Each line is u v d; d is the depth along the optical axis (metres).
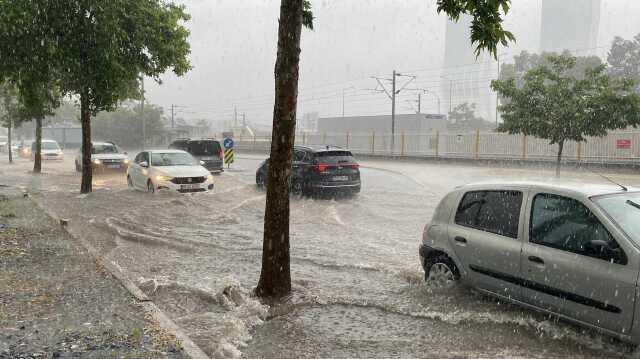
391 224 11.18
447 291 5.92
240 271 7.30
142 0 14.84
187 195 15.12
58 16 12.79
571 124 16.81
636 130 24.94
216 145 24.72
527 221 5.05
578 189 4.82
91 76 14.07
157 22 15.05
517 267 4.99
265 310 5.46
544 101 17.20
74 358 3.94
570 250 4.57
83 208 12.68
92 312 4.97
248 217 12.00
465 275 5.66
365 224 11.20
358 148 45.44
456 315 5.27
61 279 6.07
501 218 5.37
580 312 4.42
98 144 25.41
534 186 5.18
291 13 5.71
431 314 5.34
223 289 5.93
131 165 17.38
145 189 16.19
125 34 13.94
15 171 25.83
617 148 25.72
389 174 25.17
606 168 25.12
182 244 8.99
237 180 21.20
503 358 4.27
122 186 18.27
